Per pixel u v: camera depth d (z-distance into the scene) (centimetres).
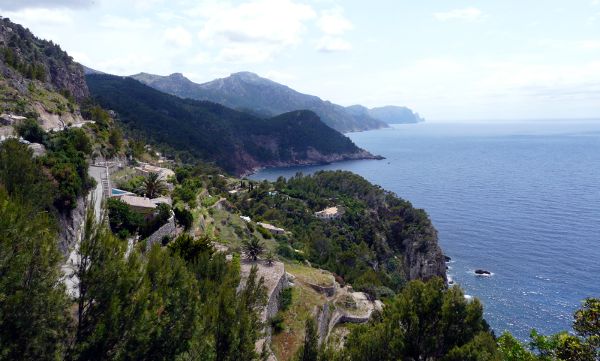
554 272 9188
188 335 1805
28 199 2533
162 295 1853
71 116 9369
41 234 1561
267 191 14425
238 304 1991
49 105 8731
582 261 9612
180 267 2088
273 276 4231
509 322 7294
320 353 2092
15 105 7238
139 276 1789
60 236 3281
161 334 1744
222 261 2866
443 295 2462
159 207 4878
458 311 2369
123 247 1759
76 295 1888
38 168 3369
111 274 1664
